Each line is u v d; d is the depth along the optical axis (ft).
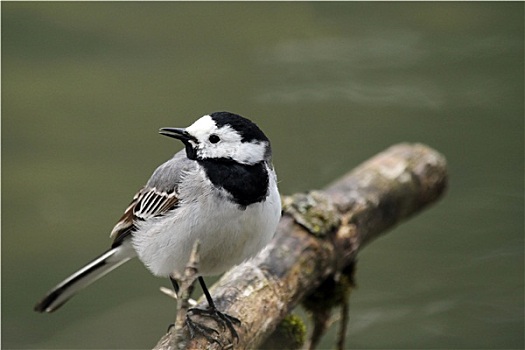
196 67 53.83
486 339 39.99
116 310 41.88
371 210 33.09
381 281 42.80
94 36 56.08
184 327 24.32
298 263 28.89
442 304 41.70
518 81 51.96
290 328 29.12
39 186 47.88
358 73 53.11
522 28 55.77
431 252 44.16
